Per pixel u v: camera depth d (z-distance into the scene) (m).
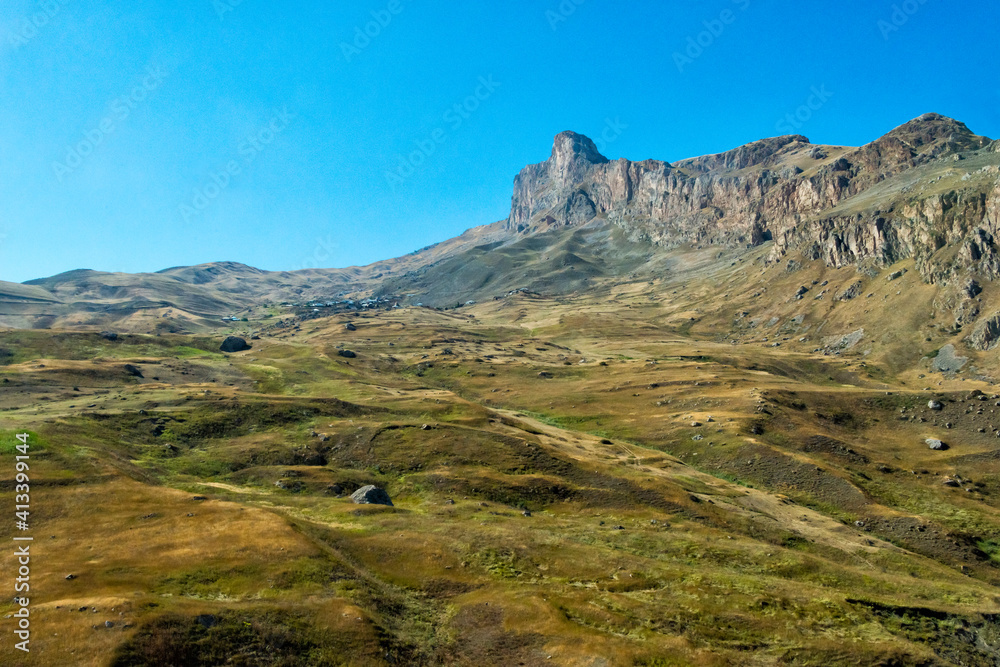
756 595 66.94
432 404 155.50
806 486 124.38
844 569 80.12
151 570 58.53
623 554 77.44
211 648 46.53
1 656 41.28
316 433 128.38
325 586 59.72
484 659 53.44
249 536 68.00
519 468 113.12
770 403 170.75
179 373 188.62
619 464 123.00
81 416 114.56
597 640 54.34
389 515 85.69
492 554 73.88
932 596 74.31
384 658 50.25
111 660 41.72
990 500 125.00
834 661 55.09
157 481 93.12
